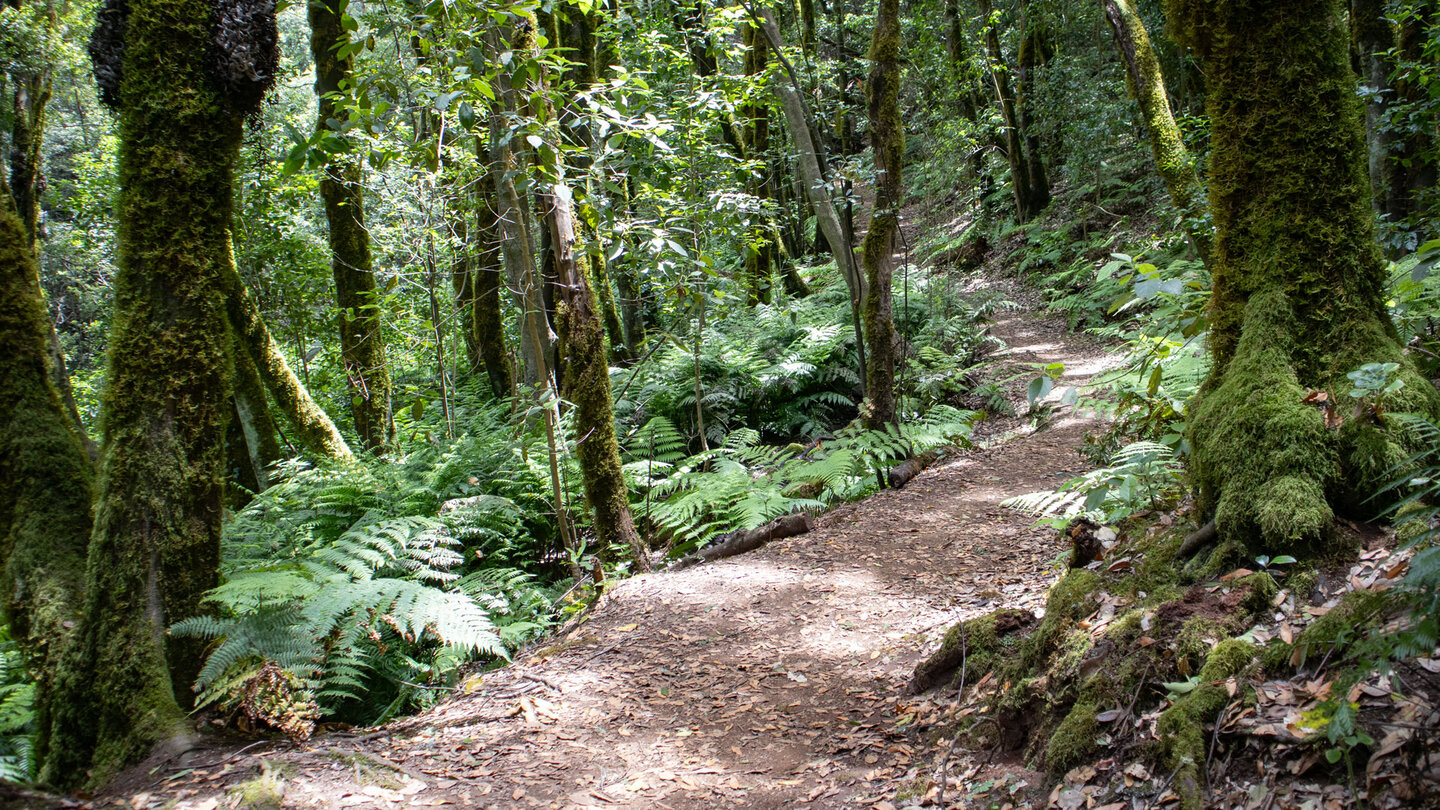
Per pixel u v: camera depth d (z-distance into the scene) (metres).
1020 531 5.73
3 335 3.86
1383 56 6.71
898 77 7.89
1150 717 2.50
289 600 3.92
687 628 4.78
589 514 6.66
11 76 8.72
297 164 4.68
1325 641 2.24
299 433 8.51
